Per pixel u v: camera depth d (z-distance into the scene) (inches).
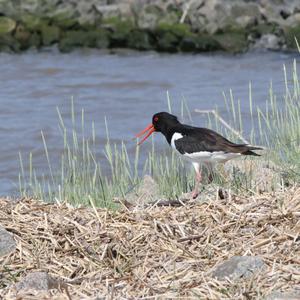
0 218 429.4
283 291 347.3
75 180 573.0
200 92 973.2
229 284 355.9
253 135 644.1
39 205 451.2
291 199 436.5
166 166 598.2
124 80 1048.2
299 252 383.2
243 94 943.7
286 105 613.3
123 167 602.9
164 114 567.5
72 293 358.6
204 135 531.5
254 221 417.4
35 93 1012.5
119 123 887.1
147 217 430.6
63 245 407.8
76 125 888.3
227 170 542.3
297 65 1061.1
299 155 555.5
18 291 357.7
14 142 837.2
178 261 389.7
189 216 431.2
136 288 363.9
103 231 414.0
